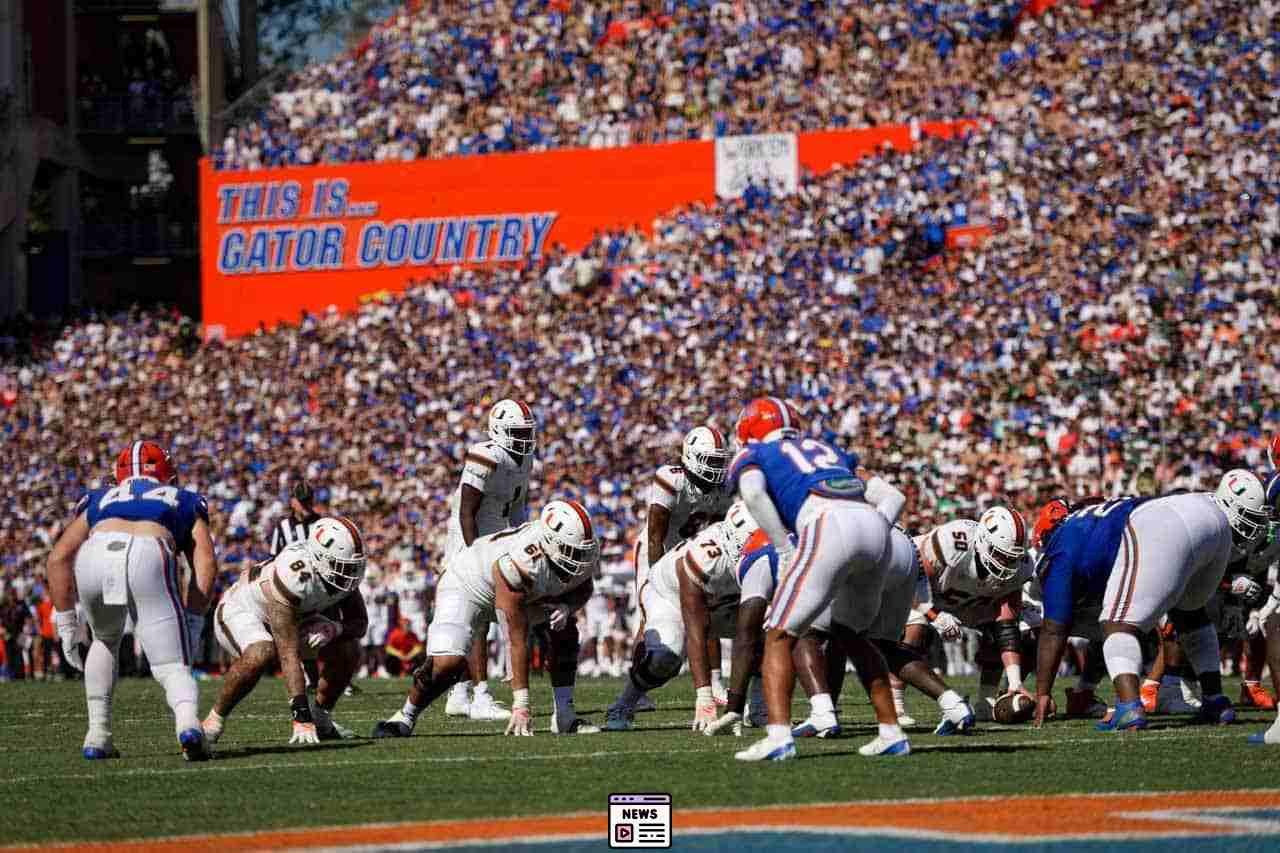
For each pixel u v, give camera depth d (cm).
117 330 6762
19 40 7400
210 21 7812
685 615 1950
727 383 5459
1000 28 6638
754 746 1502
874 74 6600
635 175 6612
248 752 1717
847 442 4947
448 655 1930
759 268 5988
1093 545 1916
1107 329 5234
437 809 1227
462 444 5547
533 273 6519
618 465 5088
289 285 6956
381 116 7106
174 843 1099
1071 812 1184
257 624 1836
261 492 5441
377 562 4772
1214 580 1911
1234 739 1722
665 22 7075
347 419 5884
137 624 1608
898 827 1116
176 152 7981
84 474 5906
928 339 5419
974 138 6181
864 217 6019
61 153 7638
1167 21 6347
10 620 4538
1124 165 5869
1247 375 4928
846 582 1521
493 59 7188
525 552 1898
